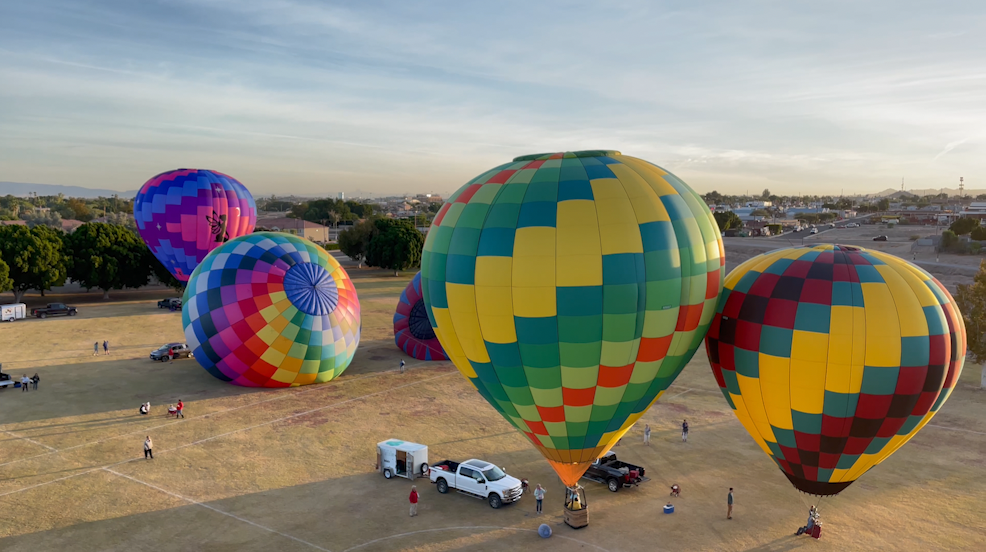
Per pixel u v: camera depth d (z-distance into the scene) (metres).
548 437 19.81
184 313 35.81
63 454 26.17
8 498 22.23
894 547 19.38
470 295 18.05
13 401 32.78
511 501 22.11
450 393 35.19
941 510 21.73
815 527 19.84
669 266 17.33
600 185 17.72
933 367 17.20
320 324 35.03
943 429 29.39
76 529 20.17
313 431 29.16
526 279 17.12
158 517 21.05
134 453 26.38
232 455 26.33
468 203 18.80
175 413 30.77
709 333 19.72
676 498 22.75
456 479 22.98
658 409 32.62
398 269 85.88
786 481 24.19
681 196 18.56
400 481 24.19
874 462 18.72
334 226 188.12
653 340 17.86
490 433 29.09
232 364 34.47
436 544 19.52
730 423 30.52
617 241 16.92
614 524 20.83
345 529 20.42
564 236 16.97
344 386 36.31
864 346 16.83
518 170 18.88
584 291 16.92
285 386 35.69
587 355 17.64
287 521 20.91
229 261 34.84
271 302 33.97
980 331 35.59
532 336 17.58
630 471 23.77
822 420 17.80
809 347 17.19
